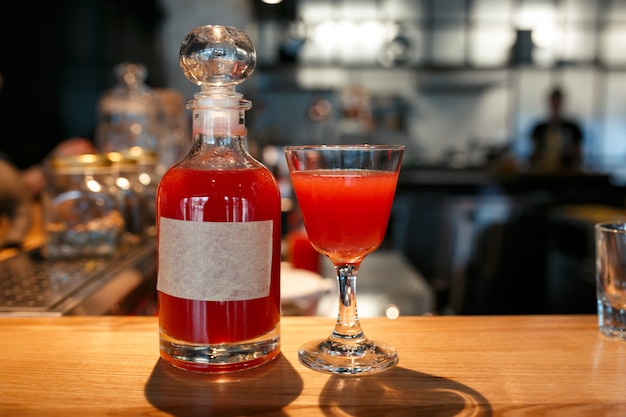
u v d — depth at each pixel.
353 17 5.13
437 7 5.17
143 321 0.70
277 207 0.57
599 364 0.57
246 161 0.57
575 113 5.35
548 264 3.63
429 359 0.58
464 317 0.72
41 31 3.48
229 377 0.54
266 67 4.94
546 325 0.69
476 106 5.35
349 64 5.04
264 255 0.55
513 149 5.26
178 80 4.14
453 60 5.25
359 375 0.54
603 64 5.18
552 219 3.61
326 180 0.54
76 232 1.05
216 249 0.53
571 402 0.49
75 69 3.53
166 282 0.55
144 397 0.50
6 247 1.19
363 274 1.50
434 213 3.79
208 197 0.53
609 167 5.12
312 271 1.25
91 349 0.61
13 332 0.66
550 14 5.15
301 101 5.27
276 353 0.59
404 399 0.49
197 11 4.06
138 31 3.98
